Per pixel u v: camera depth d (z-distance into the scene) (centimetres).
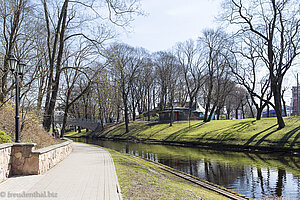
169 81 6191
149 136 4725
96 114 7688
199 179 1373
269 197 1069
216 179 1402
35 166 968
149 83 6706
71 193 709
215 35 4544
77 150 2327
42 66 2108
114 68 2409
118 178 958
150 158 2266
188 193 836
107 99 2398
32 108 1631
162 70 6284
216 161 2014
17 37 2058
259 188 1210
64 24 2189
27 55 2078
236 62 3778
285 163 1838
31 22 2077
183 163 1947
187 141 3625
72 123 6300
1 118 1340
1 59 1698
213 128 3903
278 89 2956
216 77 4747
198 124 4638
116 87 2355
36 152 971
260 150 2523
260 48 3166
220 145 3030
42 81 2105
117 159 1638
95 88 2331
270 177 1423
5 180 859
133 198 682
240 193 1130
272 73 2947
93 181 880
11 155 936
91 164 1336
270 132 2839
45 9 2077
